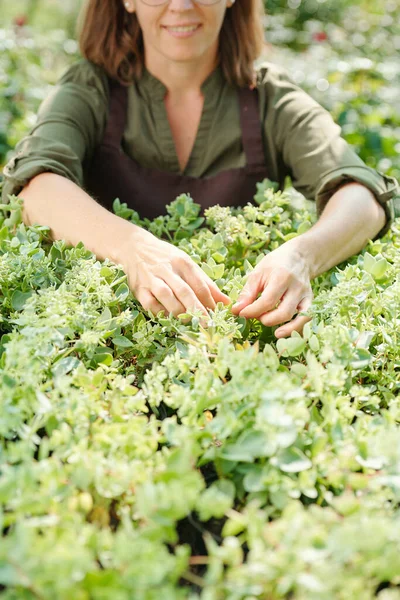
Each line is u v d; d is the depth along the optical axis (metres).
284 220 1.53
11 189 1.50
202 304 1.16
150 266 1.18
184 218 1.47
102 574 0.62
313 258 1.28
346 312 1.08
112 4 1.73
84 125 1.70
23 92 3.12
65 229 1.35
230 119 1.75
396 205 2.46
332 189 1.56
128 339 1.14
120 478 0.74
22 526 0.61
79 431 0.81
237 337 1.08
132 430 0.81
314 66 3.88
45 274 1.19
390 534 0.66
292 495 0.76
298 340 0.99
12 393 0.82
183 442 0.76
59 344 0.94
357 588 0.63
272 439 0.77
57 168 1.49
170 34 1.64
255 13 1.78
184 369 0.93
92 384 0.92
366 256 1.20
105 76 1.78
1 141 2.78
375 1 5.70
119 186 1.76
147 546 0.62
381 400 1.08
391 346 1.06
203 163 1.78
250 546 0.71
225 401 0.83
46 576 0.60
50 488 0.69
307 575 0.63
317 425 0.88
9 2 6.88
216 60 1.77
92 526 0.70
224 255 1.33
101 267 1.17
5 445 0.89
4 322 1.17
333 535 0.65
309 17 5.65
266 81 1.79
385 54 4.54
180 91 1.76
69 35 5.75
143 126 1.76
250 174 1.75
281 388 0.81
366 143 2.85
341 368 0.88
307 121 1.70
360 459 0.80
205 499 0.68
